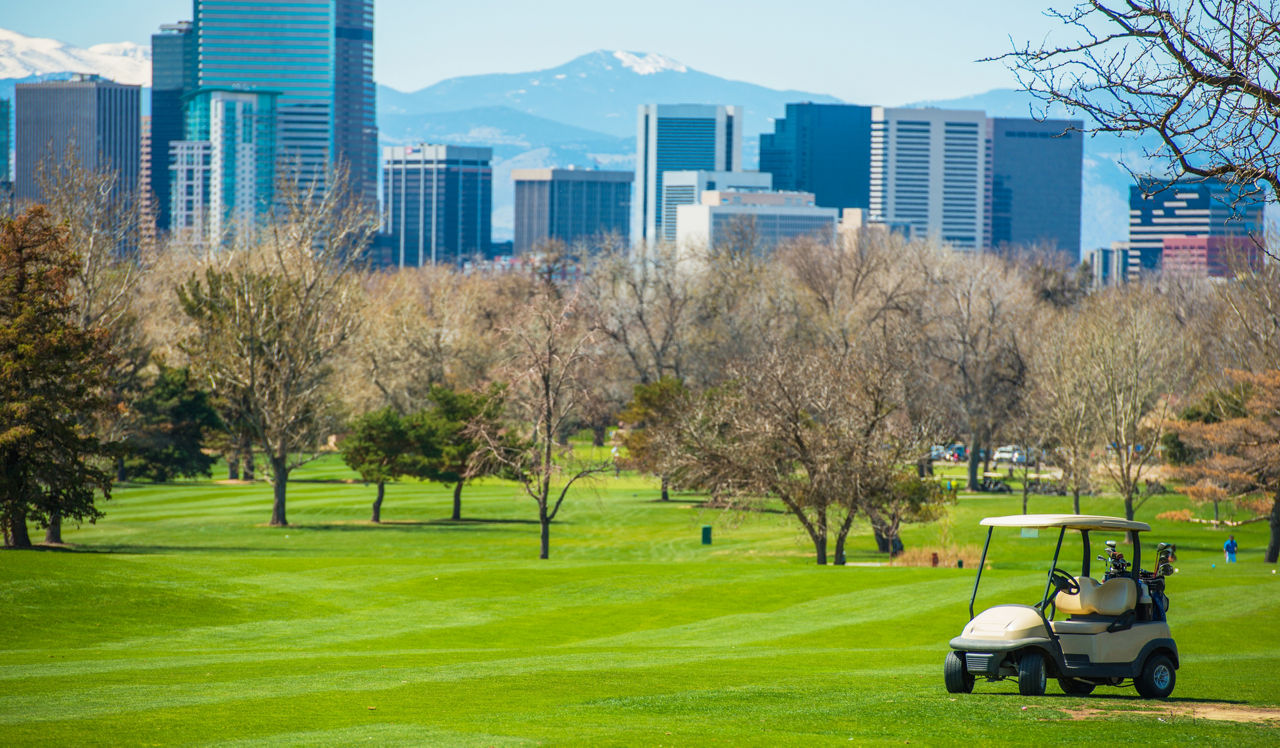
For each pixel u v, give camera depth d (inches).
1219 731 1092.5
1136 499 5841.5
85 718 1254.3
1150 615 1365.7
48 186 4854.8
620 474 6722.4
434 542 4576.8
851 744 1067.3
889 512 3914.9
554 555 4215.1
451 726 1196.5
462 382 7559.1
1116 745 1034.1
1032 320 7224.4
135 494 6156.5
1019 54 1064.8
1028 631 1312.7
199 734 1158.3
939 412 4714.6
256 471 7603.4
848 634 2258.9
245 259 5669.3
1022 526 1364.4
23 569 2593.5
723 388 5285.4
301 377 5423.2
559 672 1654.8
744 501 3909.9
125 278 5022.1
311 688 1492.4
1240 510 5546.3
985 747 1041.5
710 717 1235.9
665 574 2992.1
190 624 2297.0
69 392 3440.0
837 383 3868.1
